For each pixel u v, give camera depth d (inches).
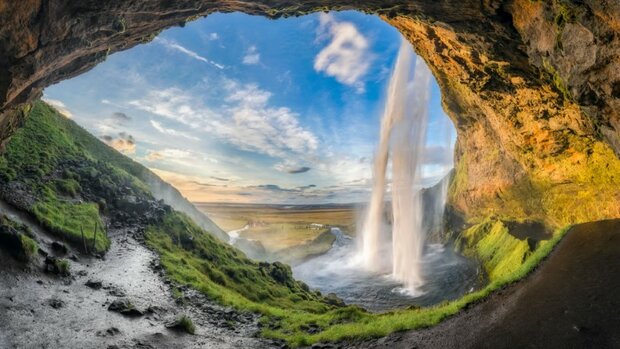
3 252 672.4
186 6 632.4
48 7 458.6
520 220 1603.1
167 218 1427.2
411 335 555.8
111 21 547.5
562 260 684.1
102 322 575.5
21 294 600.1
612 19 435.5
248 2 697.0
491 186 1754.4
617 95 506.6
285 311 863.1
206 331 652.7
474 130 1809.8
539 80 830.5
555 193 1263.5
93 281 756.0
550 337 421.1
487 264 1529.3
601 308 450.3
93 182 1407.5
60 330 520.1
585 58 514.3
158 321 641.0
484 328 500.4
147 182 2070.6
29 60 484.7
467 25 753.0
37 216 927.0
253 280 1247.5
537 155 1147.3
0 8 410.6
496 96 1048.8
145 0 553.0
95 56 676.1
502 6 660.1
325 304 1255.5
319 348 571.5
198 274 995.9
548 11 556.1
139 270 916.6
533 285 606.5
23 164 1239.5
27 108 753.6
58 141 1592.0
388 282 1974.7
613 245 669.9
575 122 893.2
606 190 1002.1
